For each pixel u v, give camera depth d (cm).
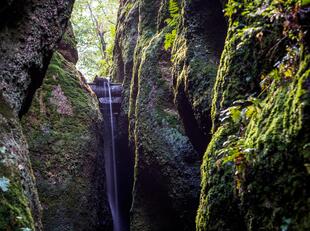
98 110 976
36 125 790
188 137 710
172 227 787
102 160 942
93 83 1170
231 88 445
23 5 439
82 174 810
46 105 831
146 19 1049
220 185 387
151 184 828
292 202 276
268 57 396
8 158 329
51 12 496
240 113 358
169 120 803
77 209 758
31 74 465
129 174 1089
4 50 404
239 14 479
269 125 318
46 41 491
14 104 404
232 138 384
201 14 663
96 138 905
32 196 374
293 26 308
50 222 710
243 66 438
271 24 397
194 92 612
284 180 285
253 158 316
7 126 363
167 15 923
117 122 1116
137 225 821
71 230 727
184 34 686
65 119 843
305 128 274
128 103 1071
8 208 287
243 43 423
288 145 286
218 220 378
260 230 303
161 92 848
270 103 333
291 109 292
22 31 436
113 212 1098
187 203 708
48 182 744
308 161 265
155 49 899
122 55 1210
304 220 263
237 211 359
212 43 648
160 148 780
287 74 313
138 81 920
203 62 626
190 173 718
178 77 690
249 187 315
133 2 1287
